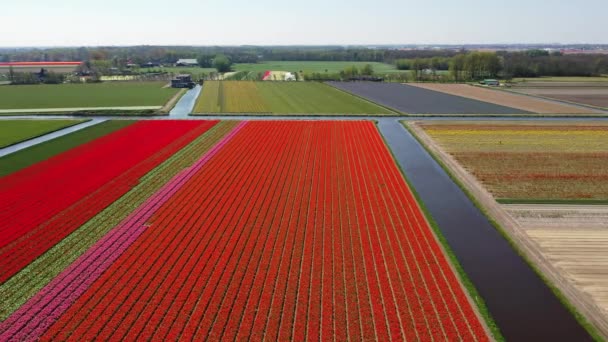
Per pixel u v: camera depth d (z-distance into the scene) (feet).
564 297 61.21
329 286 62.75
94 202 93.56
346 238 77.77
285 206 92.48
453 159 129.49
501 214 89.61
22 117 197.88
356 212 89.66
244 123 183.42
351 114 207.00
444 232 82.07
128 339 51.93
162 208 90.68
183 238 77.36
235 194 99.25
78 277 65.05
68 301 59.11
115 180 108.27
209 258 70.49
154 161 125.08
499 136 159.43
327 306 58.18
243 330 53.42
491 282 65.41
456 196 100.94
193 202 94.27
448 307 58.54
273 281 63.77
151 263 68.74
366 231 80.89
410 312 57.52
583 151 138.31
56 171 114.83
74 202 93.45
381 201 95.91
